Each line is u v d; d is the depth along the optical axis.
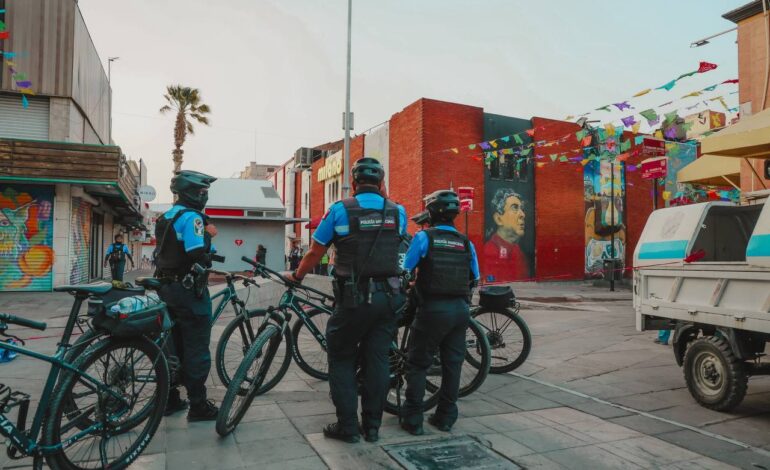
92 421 2.86
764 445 3.47
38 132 14.49
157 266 3.72
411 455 3.19
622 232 26.11
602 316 10.53
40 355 2.61
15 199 14.05
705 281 4.43
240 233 23.95
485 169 22.81
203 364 3.71
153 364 3.12
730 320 4.08
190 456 3.11
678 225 5.01
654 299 5.02
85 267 17.30
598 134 14.70
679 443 3.47
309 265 3.93
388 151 24.53
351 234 3.30
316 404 4.18
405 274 3.65
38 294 13.45
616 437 3.57
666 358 6.22
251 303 8.49
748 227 5.46
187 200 3.79
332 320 3.40
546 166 24.19
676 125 11.84
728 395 4.06
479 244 22.59
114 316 2.84
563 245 24.48
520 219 23.67
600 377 5.29
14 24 14.12
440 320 3.55
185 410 3.98
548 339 7.58
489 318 5.59
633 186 26.44
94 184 14.01
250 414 3.92
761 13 8.62
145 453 3.14
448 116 22.16
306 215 37.22
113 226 25.91
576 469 3.04
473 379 4.46
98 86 19.34
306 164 38.75
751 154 5.17
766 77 8.30
